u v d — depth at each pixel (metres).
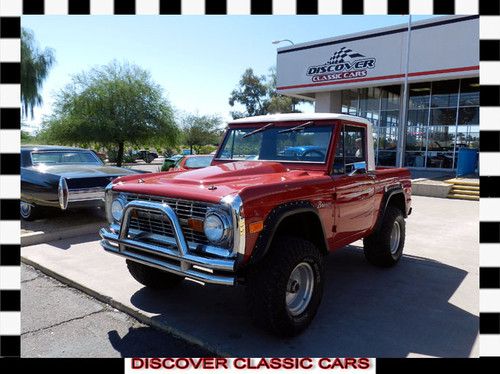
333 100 19.77
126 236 3.50
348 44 17.81
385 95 19.42
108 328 3.65
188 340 3.38
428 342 3.29
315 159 4.11
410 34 15.62
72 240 6.58
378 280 4.80
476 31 14.56
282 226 3.53
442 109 17.89
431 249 6.29
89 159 8.98
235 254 2.88
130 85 25.58
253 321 3.23
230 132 4.93
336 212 3.94
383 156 19.77
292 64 19.73
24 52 31.23
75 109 25.19
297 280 3.43
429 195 12.66
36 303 4.18
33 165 7.91
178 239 3.06
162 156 53.56
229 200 2.88
